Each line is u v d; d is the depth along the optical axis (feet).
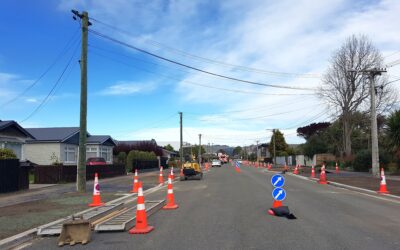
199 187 81.46
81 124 70.85
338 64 179.42
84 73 71.20
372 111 109.60
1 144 104.17
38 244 30.63
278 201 43.21
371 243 28.68
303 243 28.78
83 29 71.31
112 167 124.26
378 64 173.78
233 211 44.78
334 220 38.55
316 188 76.28
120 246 28.84
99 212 43.86
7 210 47.44
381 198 58.54
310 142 235.20
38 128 148.87
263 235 31.63
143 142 232.73
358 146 218.79
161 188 81.97
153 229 34.81
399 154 113.19
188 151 435.94
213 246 28.14
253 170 176.35
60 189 75.97
